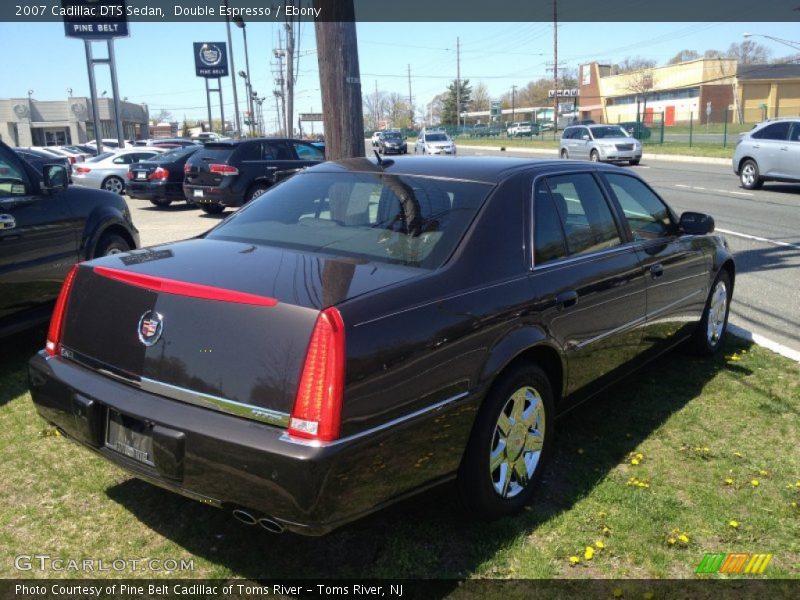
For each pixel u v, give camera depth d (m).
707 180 20.94
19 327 5.39
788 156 16.98
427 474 2.95
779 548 3.24
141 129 84.44
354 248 3.39
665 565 3.10
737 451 4.12
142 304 2.94
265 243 3.53
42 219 5.56
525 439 3.49
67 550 3.12
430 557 3.11
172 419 2.73
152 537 3.23
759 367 5.49
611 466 3.94
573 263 3.84
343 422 2.58
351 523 2.79
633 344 4.46
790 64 73.00
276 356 2.62
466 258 3.26
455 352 2.99
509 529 3.30
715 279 5.54
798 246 10.56
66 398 3.10
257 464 2.56
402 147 45.22
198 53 45.22
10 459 3.89
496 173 3.80
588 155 28.72
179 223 14.62
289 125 28.78
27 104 65.88
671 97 77.25
